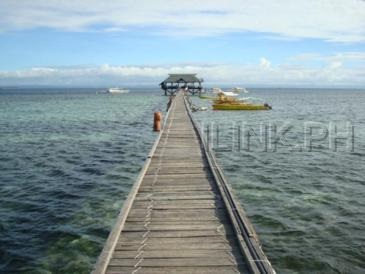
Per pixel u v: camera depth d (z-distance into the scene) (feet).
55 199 52.39
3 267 34.40
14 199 52.47
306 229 41.63
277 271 33.19
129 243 26.18
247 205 48.98
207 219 30.27
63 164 73.31
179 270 22.65
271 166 70.79
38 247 37.93
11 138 104.99
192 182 40.65
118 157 79.51
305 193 54.34
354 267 33.94
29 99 373.40
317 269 33.55
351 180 61.67
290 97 461.78
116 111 202.49
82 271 33.37
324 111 213.66
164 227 28.78
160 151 57.88
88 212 47.26
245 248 24.45
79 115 176.45
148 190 37.93
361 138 106.83
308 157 79.61
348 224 43.11
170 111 123.95
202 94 334.85
